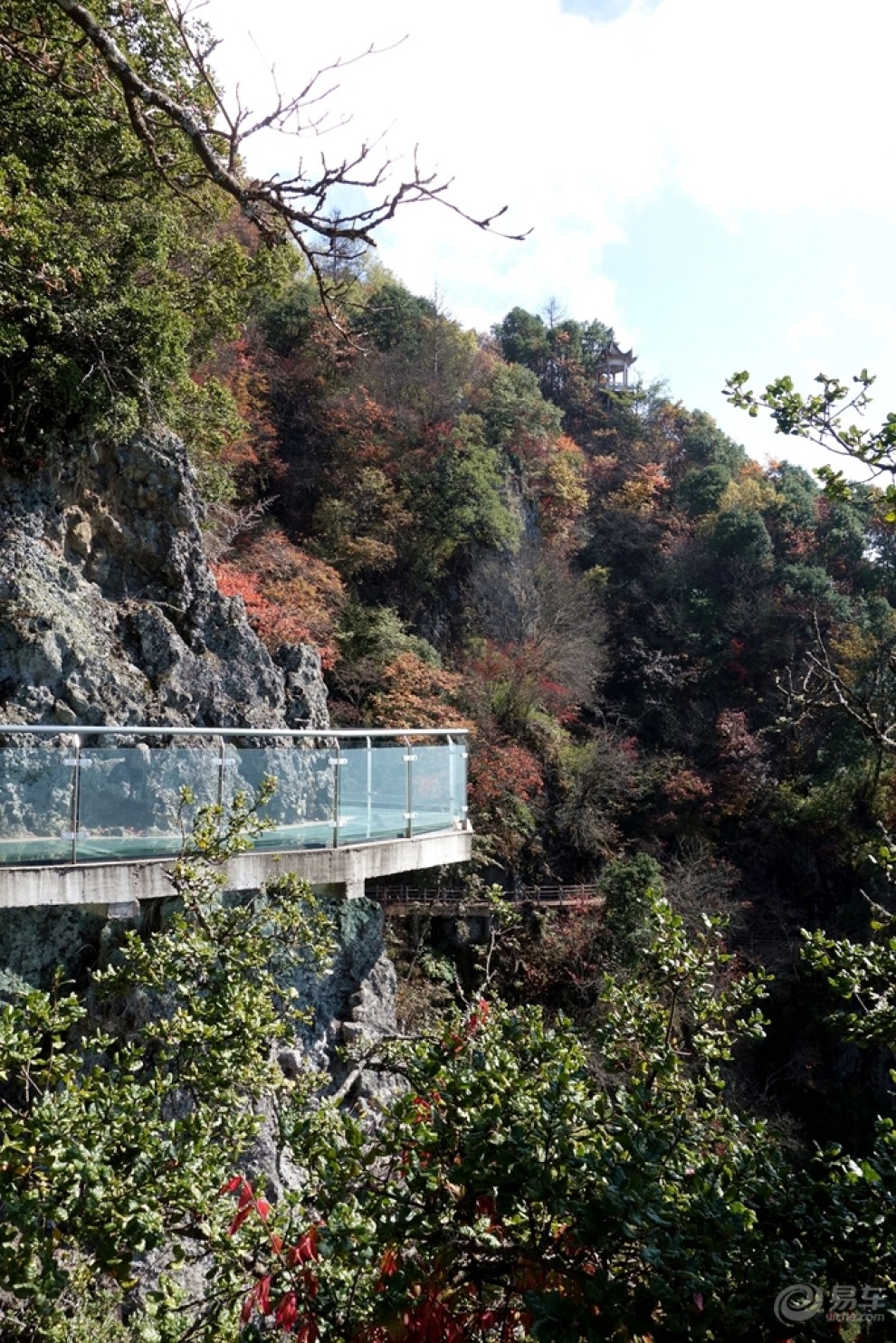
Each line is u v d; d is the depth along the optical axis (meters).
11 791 7.61
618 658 35.81
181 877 6.77
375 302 36.50
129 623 12.76
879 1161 3.76
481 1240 3.60
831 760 30.03
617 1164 3.41
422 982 19.95
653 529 41.47
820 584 36.19
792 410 5.21
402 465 33.16
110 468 13.40
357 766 10.32
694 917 23.72
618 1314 2.97
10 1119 4.04
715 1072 5.21
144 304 13.42
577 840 27.47
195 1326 4.11
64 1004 4.83
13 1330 5.73
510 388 38.97
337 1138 4.63
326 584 25.48
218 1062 5.48
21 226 11.07
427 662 26.94
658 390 52.88
